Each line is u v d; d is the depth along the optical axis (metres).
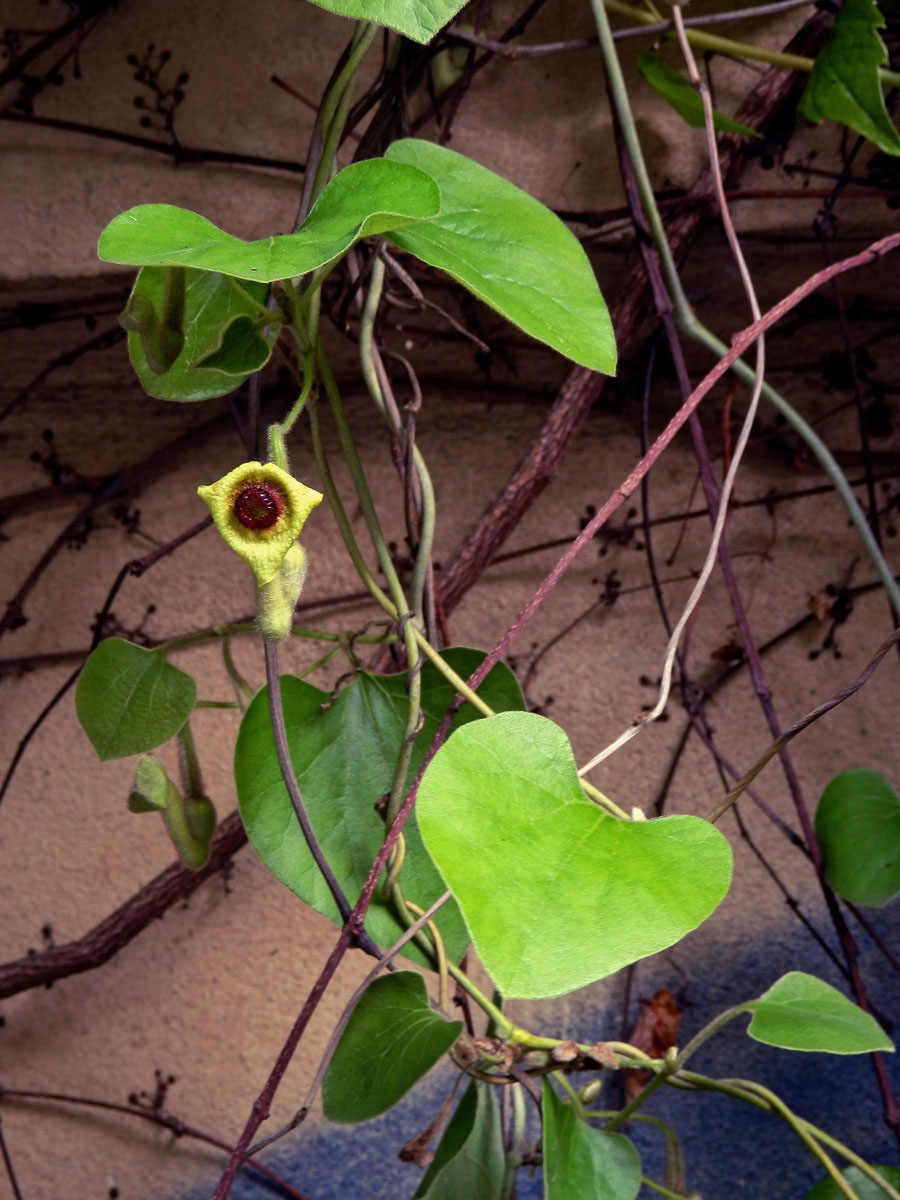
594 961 0.26
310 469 0.58
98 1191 0.59
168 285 0.33
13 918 0.59
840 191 0.48
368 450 0.57
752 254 0.50
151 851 0.59
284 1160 0.58
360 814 0.36
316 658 0.58
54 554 0.58
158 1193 0.59
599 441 0.57
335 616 0.58
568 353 0.32
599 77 0.49
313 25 0.49
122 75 0.49
